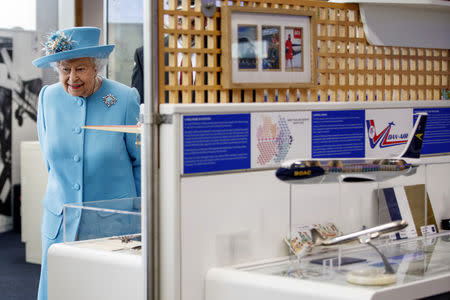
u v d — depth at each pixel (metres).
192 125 2.35
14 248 6.83
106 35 5.73
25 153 6.24
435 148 3.19
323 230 2.71
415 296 2.18
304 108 2.66
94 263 2.70
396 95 3.11
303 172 2.45
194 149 2.36
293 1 2.66
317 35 2.75
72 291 2.79
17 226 7.64
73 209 2.85
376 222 2.92
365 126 2.87
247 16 2.51
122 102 3.54
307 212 2.69
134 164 3.59
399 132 3.02
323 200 2.74
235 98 2.54
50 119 3.51
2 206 7.60
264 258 2.58
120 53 5.69
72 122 3.49
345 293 2.09
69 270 2.79
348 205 2.82
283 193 2.62
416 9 3.08
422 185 3.07
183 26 2.43
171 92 2.41
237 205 2.49
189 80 2.45
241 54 2.50
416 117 3.09
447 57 3.30
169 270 2.36
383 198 2.93
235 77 2.48
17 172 7.70
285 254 2.64
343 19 2.87
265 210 2.57
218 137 2.42
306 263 2.47
